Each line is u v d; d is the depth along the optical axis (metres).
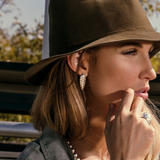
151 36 1.10
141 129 1.11
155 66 2.58
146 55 1.18
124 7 1.15
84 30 1.17
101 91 1.23
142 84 1.18
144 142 1.10
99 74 1.22
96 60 1.21
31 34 2.83
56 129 1.31
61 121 1.30
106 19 1.14
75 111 1.28
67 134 1.36
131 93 1.15
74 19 1.18
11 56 2.88
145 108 1.44
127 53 1.17
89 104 1.32
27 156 1.20
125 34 1.10
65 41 1.22
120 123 1.14
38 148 1.27
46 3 1.74
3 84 1.90
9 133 1.66
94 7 1.16
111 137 1.16
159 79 1.82
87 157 1.32
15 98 1.92
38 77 1.40
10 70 1.87
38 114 1.44
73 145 1.34
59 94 1.32
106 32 1.14
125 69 1.16
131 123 1.12
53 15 1.26
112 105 1.24
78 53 1.24
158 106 1.87
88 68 1.25
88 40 1.16
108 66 1.18
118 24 1.14
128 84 1.18
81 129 1.28
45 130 1.36
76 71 1.24
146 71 1.16
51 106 1.36
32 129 1.67
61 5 1.22
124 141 1.12
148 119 1.15
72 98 1.29
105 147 1.38
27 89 1.90
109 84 1.20
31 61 2.89
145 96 1.21
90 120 1.34
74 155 1.31
